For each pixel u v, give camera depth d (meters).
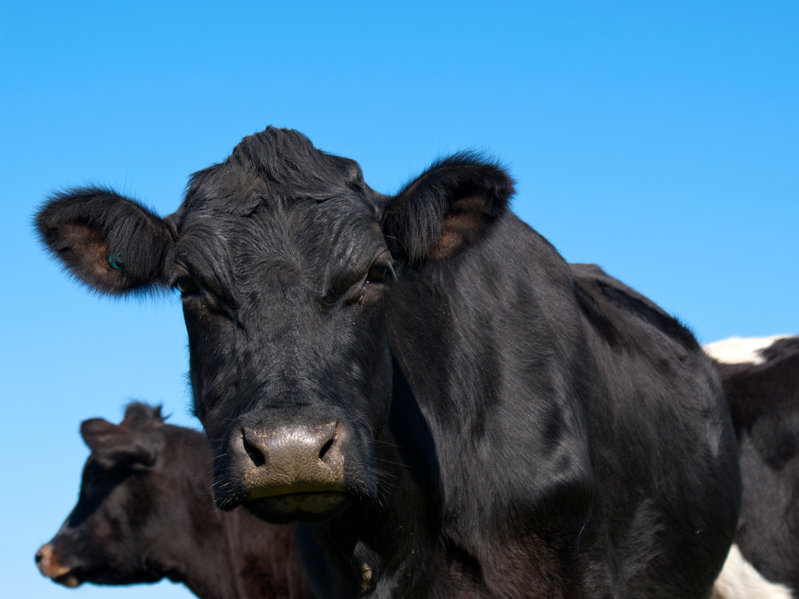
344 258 5.85
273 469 5.07
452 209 6.64
